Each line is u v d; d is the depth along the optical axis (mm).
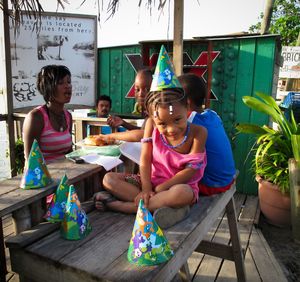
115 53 4992
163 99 1478
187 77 2031
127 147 2002
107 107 4496
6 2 2732
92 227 1491
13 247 1309
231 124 4465
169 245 1223
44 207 1633
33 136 2260
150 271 1116
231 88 4391
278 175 3426
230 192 2141
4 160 5605
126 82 4980
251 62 4230
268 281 2535
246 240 3174
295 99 5418
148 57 4398
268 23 4879
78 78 4445
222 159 1937
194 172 1626
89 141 2264
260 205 3801
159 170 1723
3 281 1647
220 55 4367
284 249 3186
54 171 1831
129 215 1636
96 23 4387
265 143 3678
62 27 4191
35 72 4000
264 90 4223
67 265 1173
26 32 3898
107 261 1191
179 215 1521
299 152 3150
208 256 2828
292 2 9906
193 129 1659
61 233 1396
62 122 2459
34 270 1283
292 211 3293
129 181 1763
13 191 1539
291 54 5949
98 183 2164
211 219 1749
